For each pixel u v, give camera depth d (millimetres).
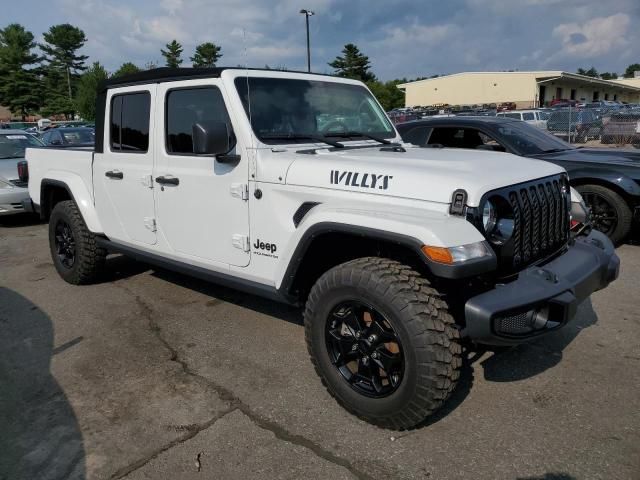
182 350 3801
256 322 4258
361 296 2670
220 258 3635
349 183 2932
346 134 3854
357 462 2590
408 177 2783
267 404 3096
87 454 2691
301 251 2980
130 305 4684
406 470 2525
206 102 3561
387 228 2586
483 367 3439
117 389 3299
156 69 3875
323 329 2912
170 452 2695
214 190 3545
